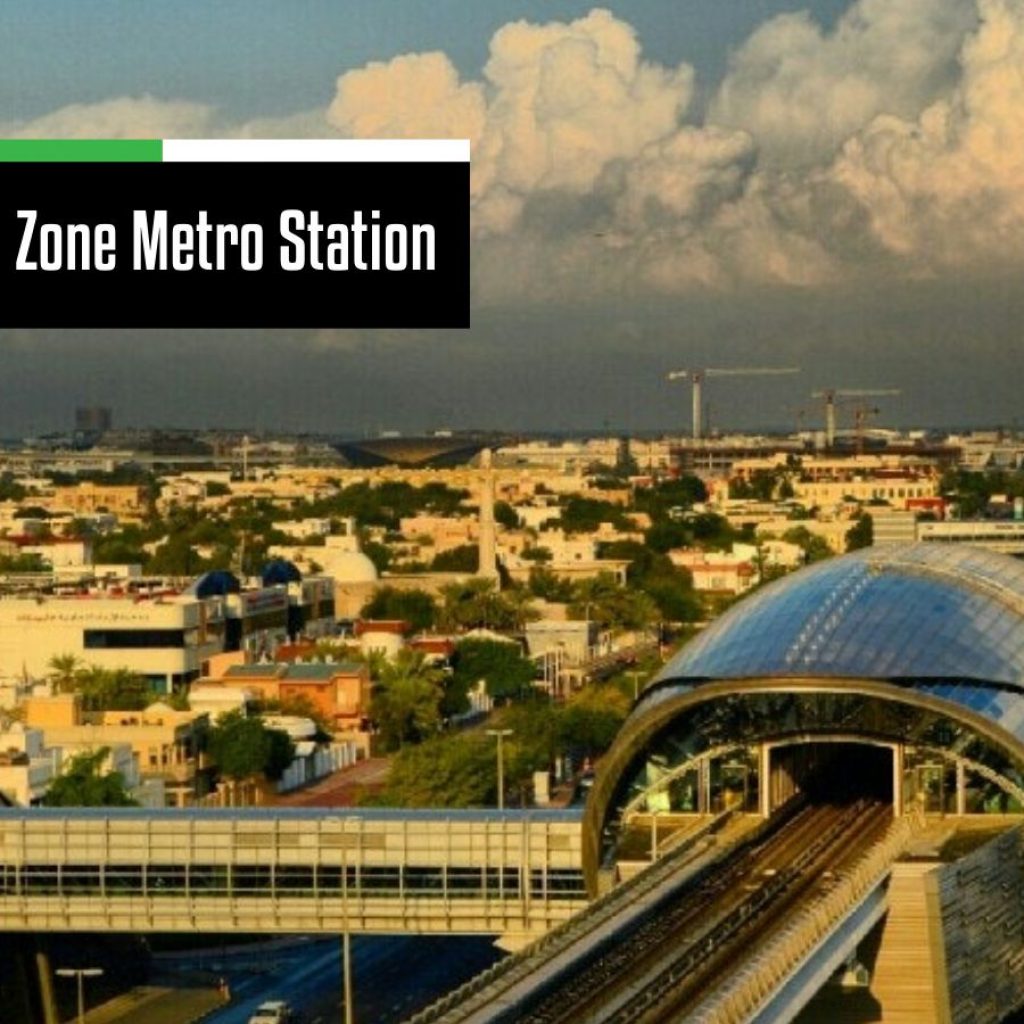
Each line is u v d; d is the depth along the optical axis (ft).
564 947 521.65
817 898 578.66
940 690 639.76
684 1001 491.31
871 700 655.76
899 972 579.07
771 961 491.31
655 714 644.69
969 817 650.84
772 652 651.25
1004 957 625.00
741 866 620.08
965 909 593.01
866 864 577.43
